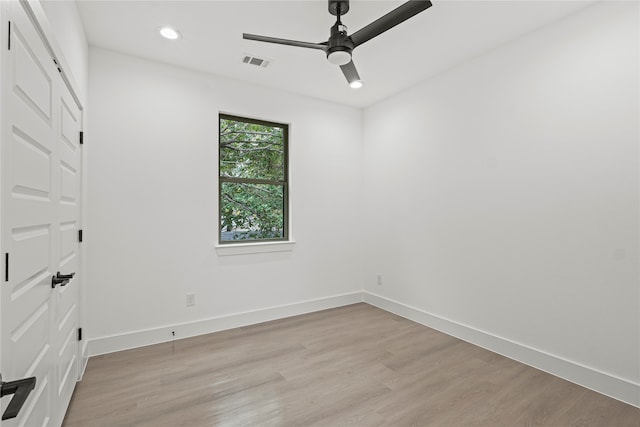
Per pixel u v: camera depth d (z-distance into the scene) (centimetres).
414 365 242
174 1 204
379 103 385
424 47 263
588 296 211
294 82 329
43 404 136
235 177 336
